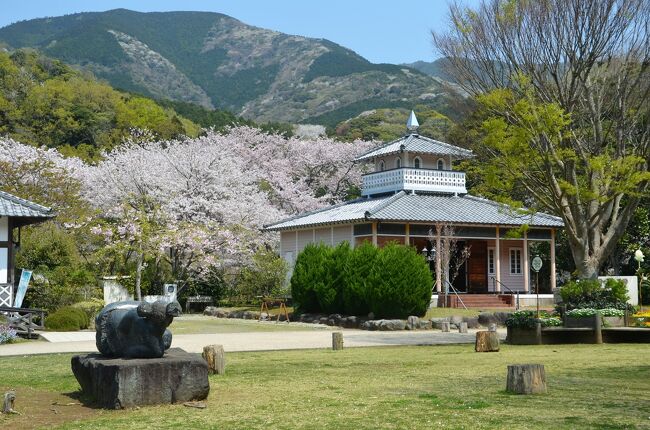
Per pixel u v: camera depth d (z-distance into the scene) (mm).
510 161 21484
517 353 17234
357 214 36094
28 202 28438
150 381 9977
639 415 8672
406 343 20953
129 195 41125
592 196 21141
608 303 22375
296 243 41031
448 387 11297
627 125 22719
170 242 38844
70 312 27297
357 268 30453
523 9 21359
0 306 26016
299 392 11078
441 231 35844
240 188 46594
